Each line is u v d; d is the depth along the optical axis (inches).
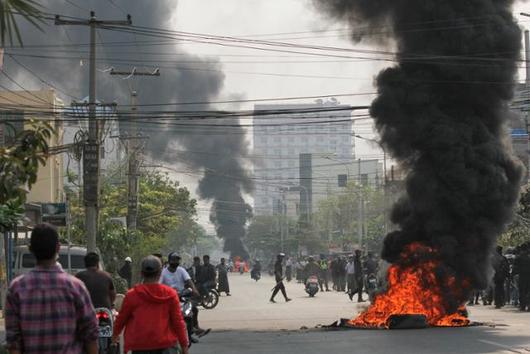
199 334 675.4
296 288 1898.4
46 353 216.8
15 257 1031.6
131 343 313.3
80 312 223.1
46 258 223.8
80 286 225.3
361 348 585.9
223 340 660.7
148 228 2043.6
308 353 565.0
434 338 642.2
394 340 632.4
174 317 318.0
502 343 603.2
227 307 1131.9
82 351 226.7
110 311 392.5
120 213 1859.0
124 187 1897.1
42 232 224.4
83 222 1379.2
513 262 1004.6
